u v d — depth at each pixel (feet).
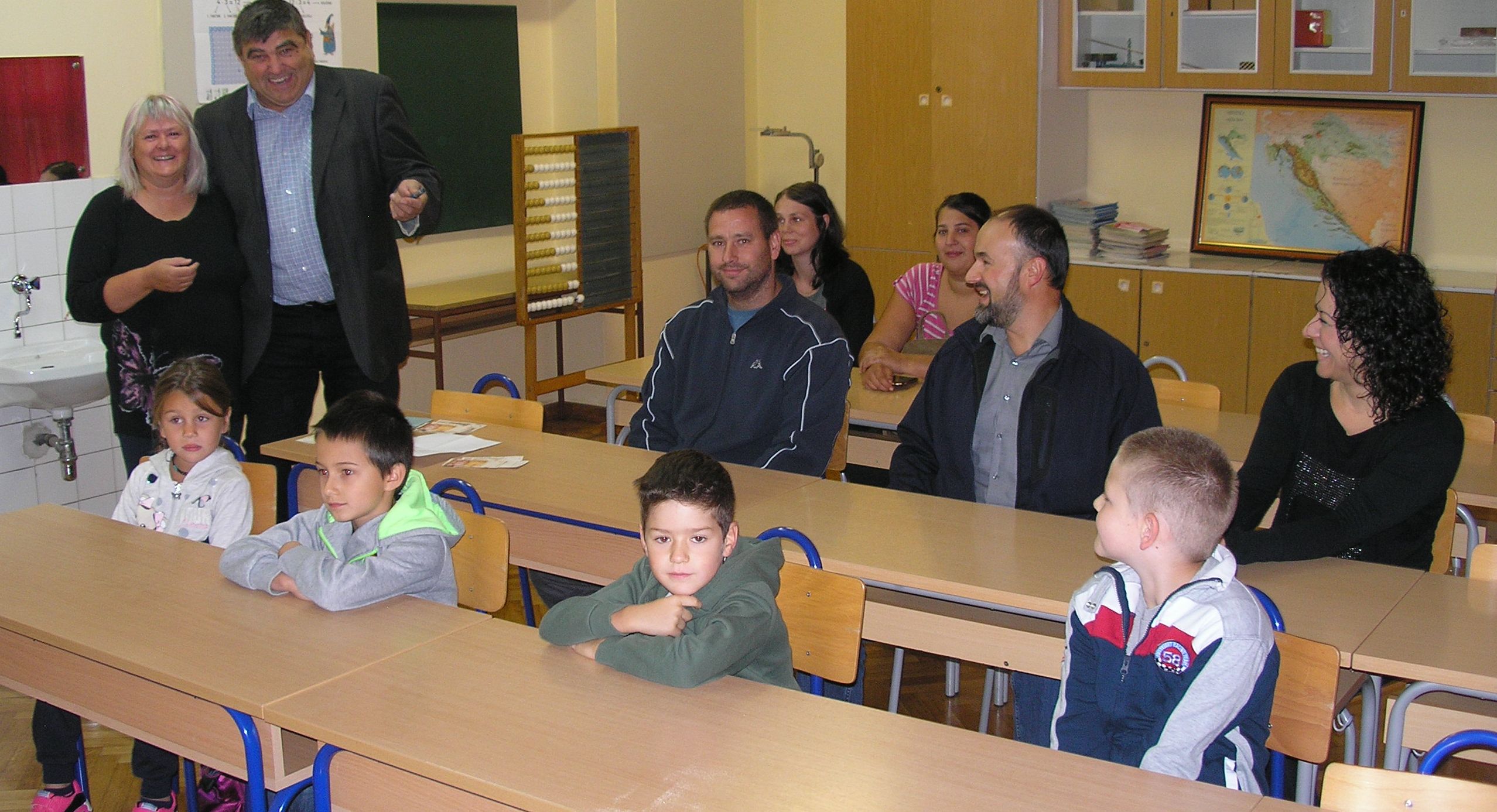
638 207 19.89
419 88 18.65
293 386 12.19
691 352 10.75
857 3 20.48
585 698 5.78
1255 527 8.38
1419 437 7.63
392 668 6.14
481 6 19.40
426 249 19.17
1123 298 18.51
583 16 20.21
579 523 9.12
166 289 10.85
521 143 17.67
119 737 10.14
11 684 7.14
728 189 22.70
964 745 5.31
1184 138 19.25
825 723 5.52
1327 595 7.30
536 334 20.45
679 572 5.98
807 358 10.20
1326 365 7.84
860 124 20.93
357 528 7.36
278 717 5.65
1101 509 5.77
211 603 7.06
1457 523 9.89
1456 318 16.34
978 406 9.25
